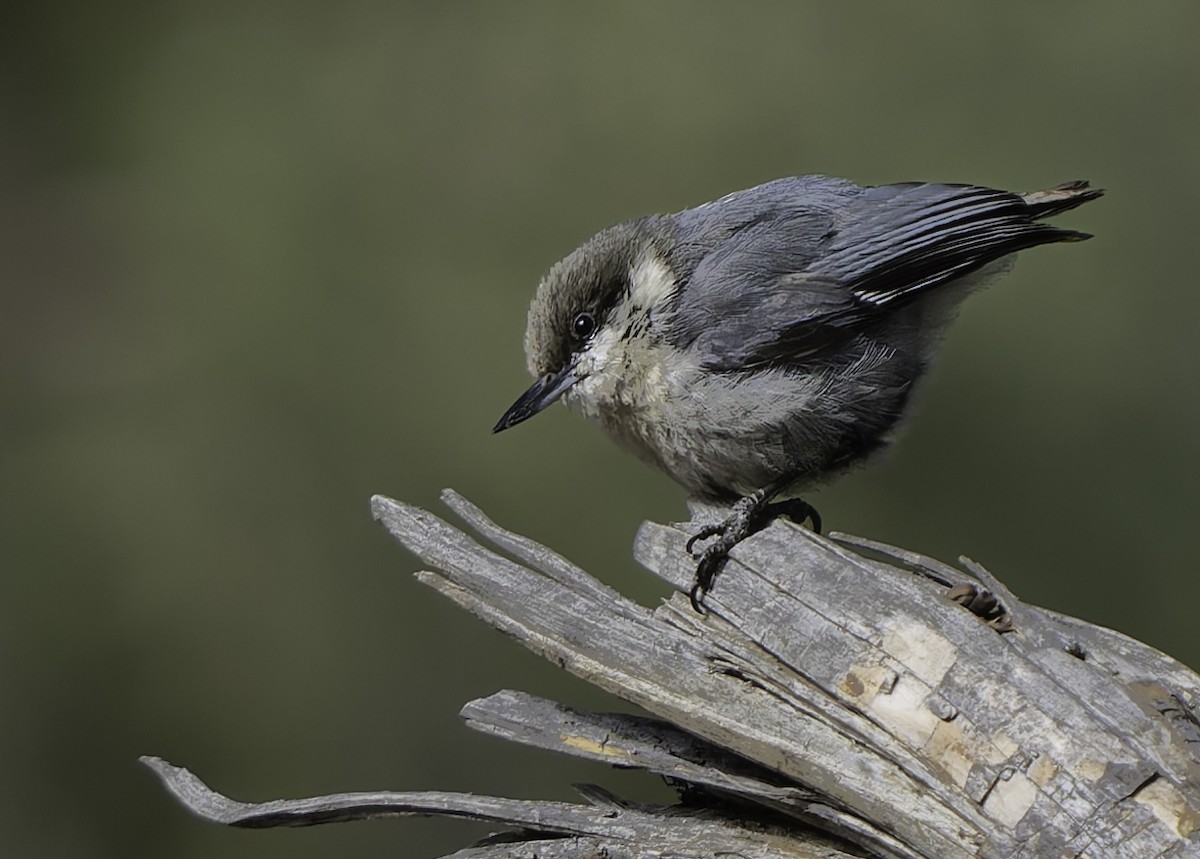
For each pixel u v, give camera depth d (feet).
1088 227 43.37
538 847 17.25
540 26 48.96
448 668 39.09
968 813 15.14
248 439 42.65
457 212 46.01
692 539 19.03
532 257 45.11
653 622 18.35
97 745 37.86
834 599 17.20
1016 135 45.44
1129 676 16.03
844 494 40.37
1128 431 40.34
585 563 40.19
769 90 46.88
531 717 18.63
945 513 39.96
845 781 15.88
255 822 18.52
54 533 40.73
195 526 41.19
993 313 42.37
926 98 46.16
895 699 16.17
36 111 47.83
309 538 41.22
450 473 41.93
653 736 18.19
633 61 48.01
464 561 19.66
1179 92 45.03
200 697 38.65
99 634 39.22
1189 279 42.32
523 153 46.80
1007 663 15.88
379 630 39.78
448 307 44.45
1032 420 41.11
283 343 44.29
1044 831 14.69
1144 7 46.03
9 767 37.40
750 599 17.80
